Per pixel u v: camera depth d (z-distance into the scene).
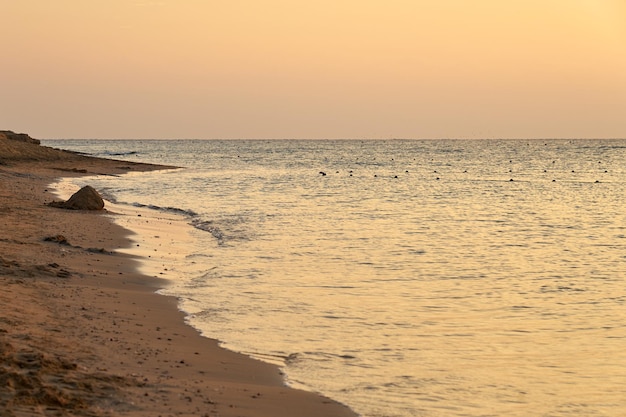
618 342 15.55
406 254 27.91
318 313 17.73
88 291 18.45
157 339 14.50
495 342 15.47
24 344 12.63
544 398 12.12
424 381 12.86
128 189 60.94
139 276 21.47
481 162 137.00
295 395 11.77
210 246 28.84
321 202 51.78
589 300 19.86
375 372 13.28
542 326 16.91
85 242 27.08
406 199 55.59
